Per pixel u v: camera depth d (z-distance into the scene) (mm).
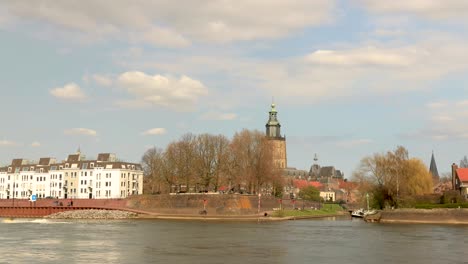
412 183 171125
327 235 108500
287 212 195625
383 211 165625
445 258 73000
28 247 83188
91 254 74812
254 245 87625
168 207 191875
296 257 73125
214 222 158500
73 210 193500
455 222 153125
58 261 67750
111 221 163375
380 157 176000
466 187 191500
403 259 72000
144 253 76312
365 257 73688
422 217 158375
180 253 76562
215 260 69562
